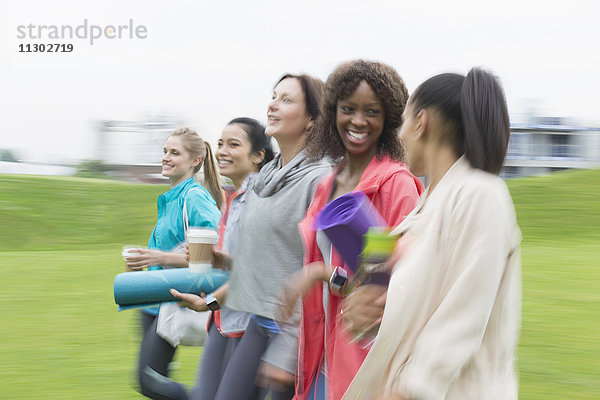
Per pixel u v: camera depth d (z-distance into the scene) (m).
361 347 2.46
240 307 3.26
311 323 2.84
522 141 41.19
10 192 25.17
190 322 3.96
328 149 2.97
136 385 4.29
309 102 3.24
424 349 1.79
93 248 20.52
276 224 3.10
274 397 3.17
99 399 5.08
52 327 7.74
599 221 24.66
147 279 3.53
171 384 4.19
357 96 2.77
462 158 1.98
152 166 36.25
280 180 3.12
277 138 3.29
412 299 1.84
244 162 4.01
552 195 26.92
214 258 3.74
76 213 24.62
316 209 2.95
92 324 7.90
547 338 7.16
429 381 1.76
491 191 1.85
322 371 2.84
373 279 2.01
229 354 3.68
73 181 27.22
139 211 25.67
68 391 5.29
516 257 1.88
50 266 13.65
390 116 2.77
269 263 3.13
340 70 2.82
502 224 1.82
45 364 6.13
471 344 1.77
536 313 8.55
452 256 1.84
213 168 4.42
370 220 2.15
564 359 6.30
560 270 12.70
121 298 3.52
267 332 3.23
